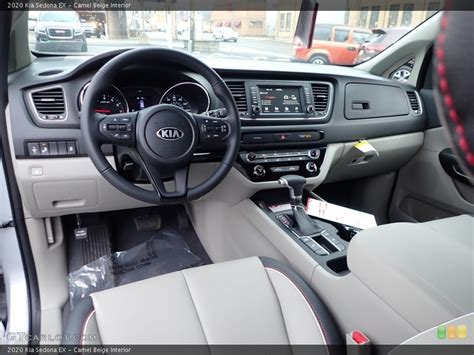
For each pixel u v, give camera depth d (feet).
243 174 4.47
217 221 5.08
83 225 5.32
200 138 3.45
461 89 0.98
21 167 3.72
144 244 5.41
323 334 2.84
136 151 3.36
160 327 2.82
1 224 4.13
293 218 4.05
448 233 2.95
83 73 3.67
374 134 5.24
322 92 4.84
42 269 4.39
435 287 2.33
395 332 2.50
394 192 6.43
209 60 4.73
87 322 2.79
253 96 4.47
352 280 2.84
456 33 0.98
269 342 2.89
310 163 4.80
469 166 1.04
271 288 3.17
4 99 3.54
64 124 3.68
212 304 2.99
